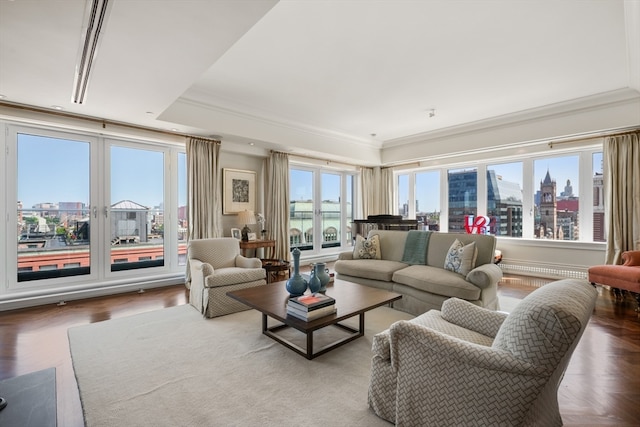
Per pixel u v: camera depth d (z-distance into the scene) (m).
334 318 2.21
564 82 3.77
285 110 4.80
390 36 2.74
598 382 2.01
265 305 2.48
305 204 6.69
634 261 3.74
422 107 4.68
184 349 2.46
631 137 4.32
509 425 1.26
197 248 3.82
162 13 1.77
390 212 7.50
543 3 2.31
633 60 3.06
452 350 1.36
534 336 1.19
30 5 1.64
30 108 3.35
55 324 3.01
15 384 1.58
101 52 2.19
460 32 2.69
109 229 4.22
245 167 5.55
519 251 5.60
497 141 5.27
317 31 2.66
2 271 3.51
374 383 1.68
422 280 3.23
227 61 3.22
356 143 6.59
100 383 1.97
